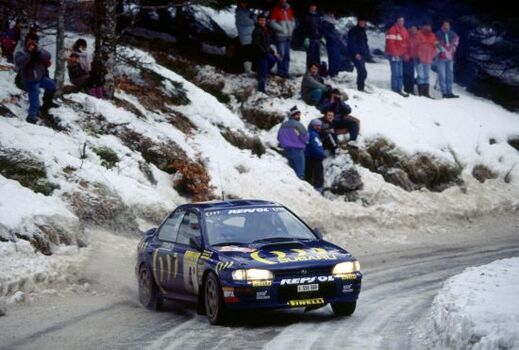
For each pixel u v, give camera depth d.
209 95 43.75
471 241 37.91
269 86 47.69
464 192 45.81
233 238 19.91
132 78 41.44
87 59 37.75
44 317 20.14
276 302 18.20
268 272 18.19
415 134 47.00
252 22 49.22
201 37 55.97
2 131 30.52
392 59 52.44
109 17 37.97
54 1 41.72
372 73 57.09
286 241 20.03
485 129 52.09
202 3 40.47
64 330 18.52
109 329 18.61
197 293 19.59
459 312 15.71
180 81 43.50
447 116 51.84
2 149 29.64
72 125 34.19
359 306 21.36
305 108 45.91
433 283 26.06
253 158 40.62
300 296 18.38
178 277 20.42
